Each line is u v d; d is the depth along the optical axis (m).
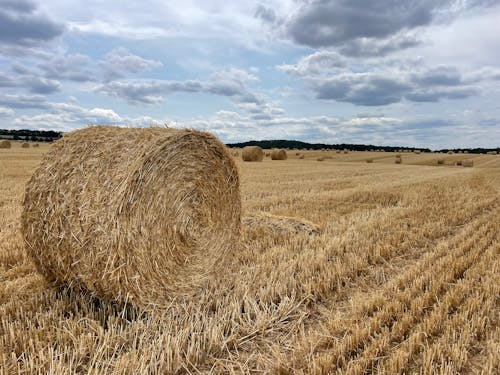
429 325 4.58
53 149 5.46
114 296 4.96
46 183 5.23
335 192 16.36
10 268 6.27
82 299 5.10
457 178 24.47
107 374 3.69
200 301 5.38
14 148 47.41
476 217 11.59
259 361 4.08
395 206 13.16
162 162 5.31
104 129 5.61
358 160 60.31
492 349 4.19
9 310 4.76
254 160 41.28
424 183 20.62
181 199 5.62
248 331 4.64
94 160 5.15
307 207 12.79
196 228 5.91
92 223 4.84
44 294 5.30
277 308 5.25
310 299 5.52
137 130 5.54
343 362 3.95
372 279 6.40
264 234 8.70
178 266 5.57
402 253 7.82
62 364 3.72
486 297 5.51
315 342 4.31
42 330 4.23
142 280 5.04
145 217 5.09
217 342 4.27
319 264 6.67
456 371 3.89
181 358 3.96
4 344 4.05
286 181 21.16
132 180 4.91
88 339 4.12
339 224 9.95
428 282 6.04
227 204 6.57
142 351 3.96
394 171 32.72
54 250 5.14
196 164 5.91
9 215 9.62
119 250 4.82
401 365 3.87
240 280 5.94
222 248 6.42
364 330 4.43
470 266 6.89
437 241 8.79
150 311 5.06
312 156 66.94
